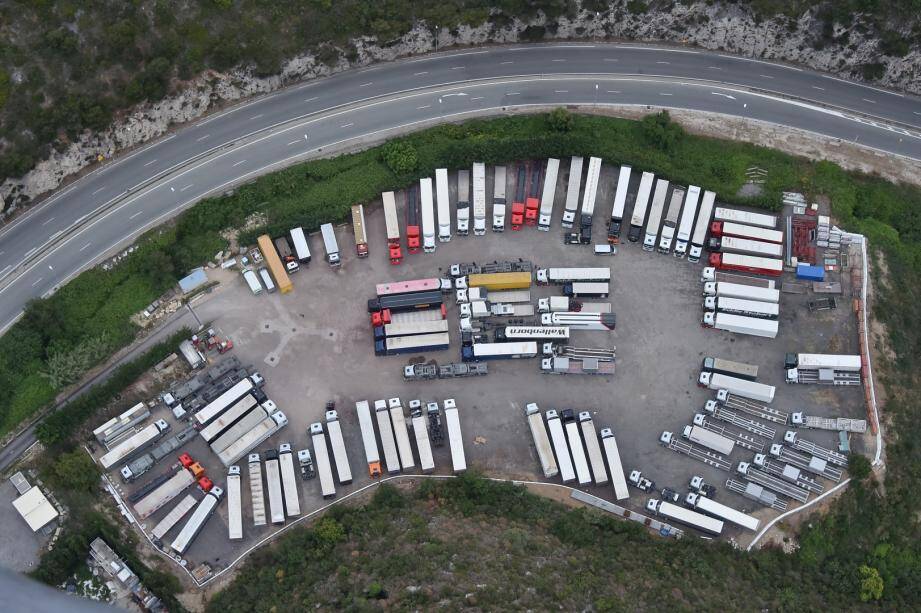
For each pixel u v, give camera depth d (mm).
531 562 142125
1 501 150000
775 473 159250
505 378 165750
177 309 165875
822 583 152250
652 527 156250
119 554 149750
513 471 159875
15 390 155875
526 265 171375
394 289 167625
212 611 146000
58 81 164750
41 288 164000
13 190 165375
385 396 164000
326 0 175000
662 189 175250
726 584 146500
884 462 160125
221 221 170750
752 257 171375
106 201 170250
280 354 165875
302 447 160750
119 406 159500
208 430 158125
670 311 170625
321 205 172250
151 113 172500
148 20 169125
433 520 149625
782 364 167125
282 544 149750
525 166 178625
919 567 156000
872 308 170000
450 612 132750
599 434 162125
